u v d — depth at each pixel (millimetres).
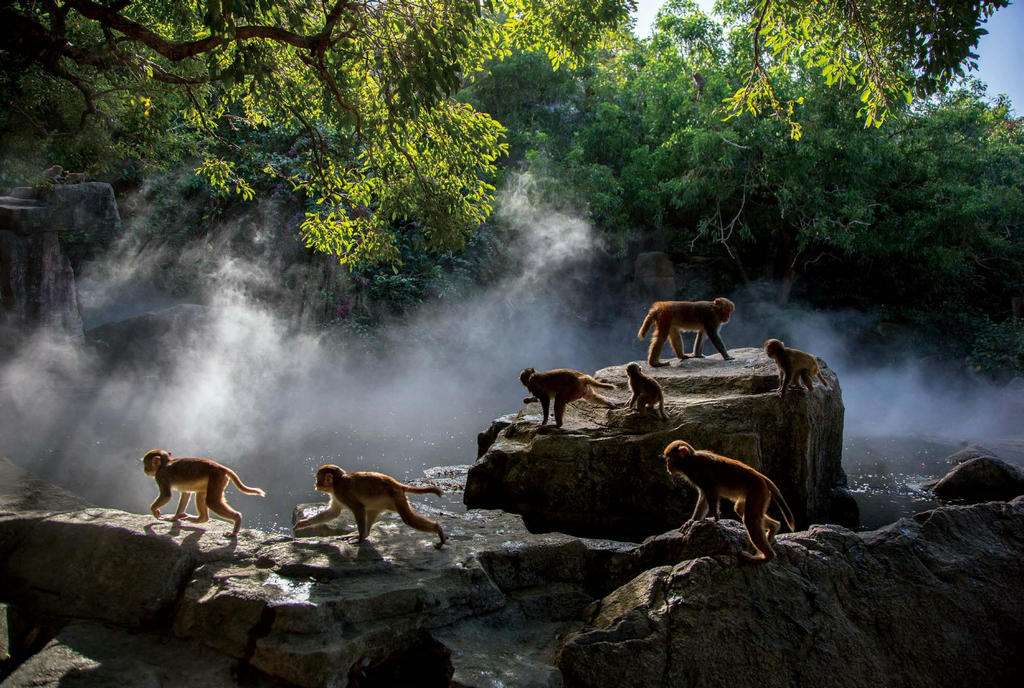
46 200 17344
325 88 11633
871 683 6082
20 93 15734
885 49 12625
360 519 6902
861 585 6672
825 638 6121
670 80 27656
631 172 27344
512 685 5367
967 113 26078
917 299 28766
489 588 6488
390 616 5883
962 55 10742
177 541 6551
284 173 25453
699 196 26859
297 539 6945
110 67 12070
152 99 15852
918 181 27141
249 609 5742
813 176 25422
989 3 10719
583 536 9141
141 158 20297
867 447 16453
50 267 17781
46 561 6695
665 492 8867
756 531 6258
